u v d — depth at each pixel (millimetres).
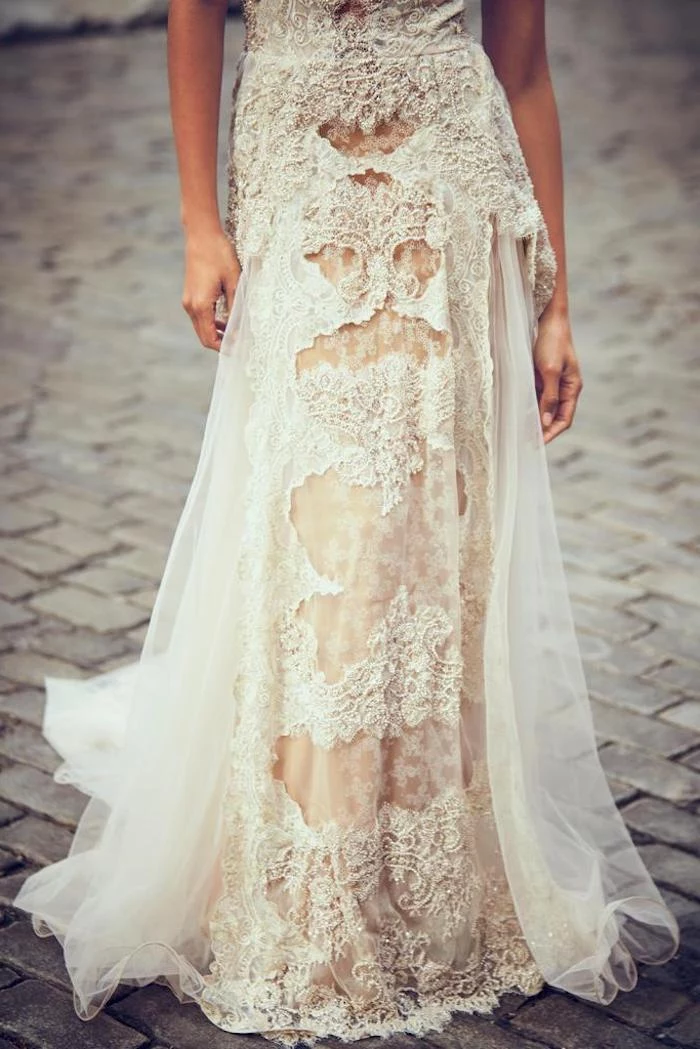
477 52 2814
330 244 2723
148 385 6270
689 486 5422
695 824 3510
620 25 14078
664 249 7996
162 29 13562
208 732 2896
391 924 2883
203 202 2861
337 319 2730
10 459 5500
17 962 2965
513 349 2898
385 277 2746
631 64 12398
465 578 2910
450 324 2801
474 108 2799
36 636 4297
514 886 2924
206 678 2877
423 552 2818
